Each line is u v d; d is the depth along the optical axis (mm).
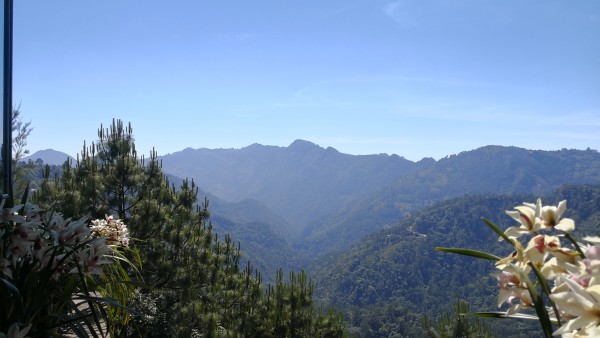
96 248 2463
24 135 3902
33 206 2648
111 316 2984
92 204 6277
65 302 2459
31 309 2236
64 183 6070
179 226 7203
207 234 7914
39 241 2414
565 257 1169
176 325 6195
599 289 926
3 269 2219
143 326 5438
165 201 7320
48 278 2271
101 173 6762
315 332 9031
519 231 1241
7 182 3461
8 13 3488
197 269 7562
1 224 2365
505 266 1230
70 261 2451
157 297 6121
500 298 1209
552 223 1223
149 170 7211
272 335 8492
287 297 8930
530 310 1194
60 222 2555
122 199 6832
